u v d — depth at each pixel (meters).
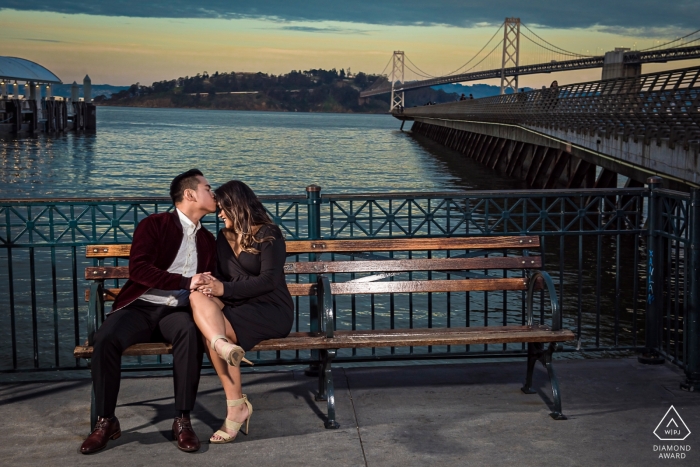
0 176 40.31
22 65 96.25
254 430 4.01
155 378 4.86
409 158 64.69
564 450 3.75
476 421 4.14
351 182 42.53
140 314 3.91
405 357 5.06
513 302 13.80
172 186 4.07
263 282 3.97
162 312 3.93
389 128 179.50
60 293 13.95
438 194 4.97
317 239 4.80
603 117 25.88
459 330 4.30
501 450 3.74
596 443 3.84
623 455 3.69
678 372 5.00
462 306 13.39
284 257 4.09
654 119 20.16
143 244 3.91
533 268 4.66
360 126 191.88
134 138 86.94
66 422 4.11
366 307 13.12
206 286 3.81
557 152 38.25
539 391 4.64
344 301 13.48
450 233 5.01
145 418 4.18
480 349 10.24
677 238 4.81
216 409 4.33
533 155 42.41
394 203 24.31
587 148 27.59
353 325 4.56
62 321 11.96
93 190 35.81
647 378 4.89
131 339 3.80
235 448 3.77
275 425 4.08
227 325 3.90
